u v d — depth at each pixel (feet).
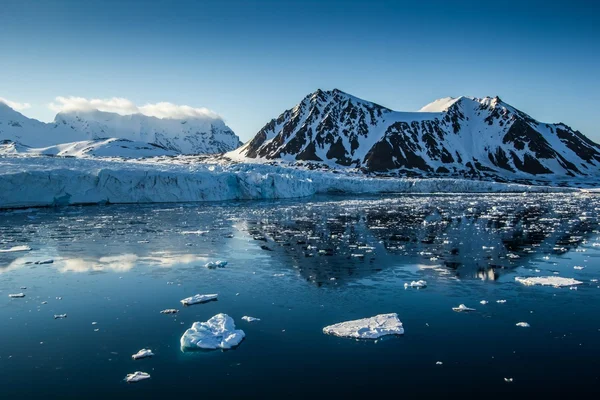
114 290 66.13
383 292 64.03
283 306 58.39
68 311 56.95
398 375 39.55
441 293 63.46
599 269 76.84
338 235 114.62
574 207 194.18
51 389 37.42
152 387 37.76
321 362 42.22
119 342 47.19
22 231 122.42
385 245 99.96
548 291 64.08
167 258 87.71
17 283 69.97
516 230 122.01
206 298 60.95
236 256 89.20
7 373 40.27
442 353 43.93
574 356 43.04
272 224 137.18
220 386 37.86
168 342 47.19
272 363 42.14
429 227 128.98
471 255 88.53
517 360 42.29
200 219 150.00
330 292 64.28
